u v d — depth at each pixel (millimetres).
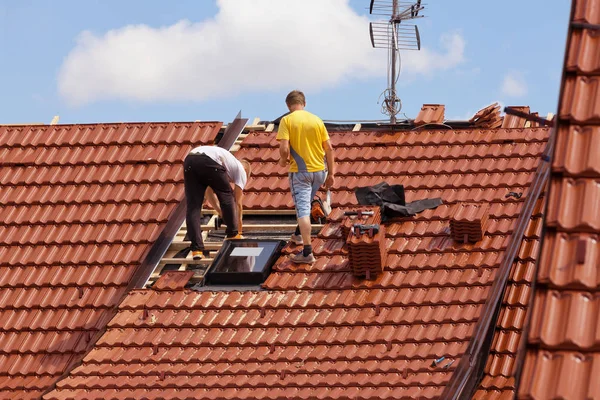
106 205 21797
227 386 16984
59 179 22656
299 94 18984
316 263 19188
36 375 18609
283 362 17297
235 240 20000
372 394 16312
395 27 24953
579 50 12398
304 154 18766
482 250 18750
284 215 21453
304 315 18109
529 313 11305
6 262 21000
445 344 17000
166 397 16953
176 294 18953
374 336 17438
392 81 24797
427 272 18562
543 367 10711
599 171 11664
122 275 20062
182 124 23562
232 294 18797
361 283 18516
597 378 10422
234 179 19891
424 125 23094
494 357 17953
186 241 20797
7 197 22484
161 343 18016
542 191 20391
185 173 19547
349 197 21188
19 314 19891
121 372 17578
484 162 21547
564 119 12102
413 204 20312
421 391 16188
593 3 12641
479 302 17609
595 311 10930
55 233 21406
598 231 11406
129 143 23203
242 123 24391
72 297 19891
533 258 19188
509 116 23578
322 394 16484
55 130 23891
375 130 23297
